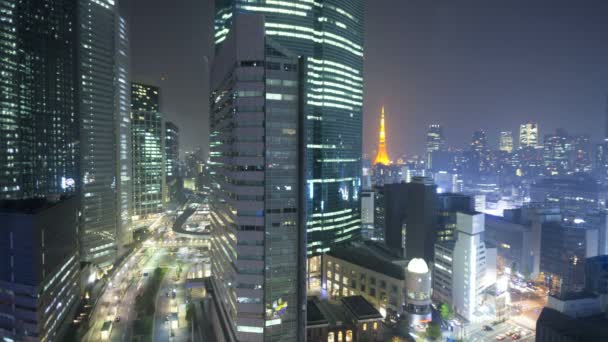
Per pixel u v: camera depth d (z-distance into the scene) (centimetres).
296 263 10850
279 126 10556
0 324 12069
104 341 13388
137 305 16638
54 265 13188
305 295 10888
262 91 10381
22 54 19850
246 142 10456
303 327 10869
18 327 11900
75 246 15725
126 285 19412
